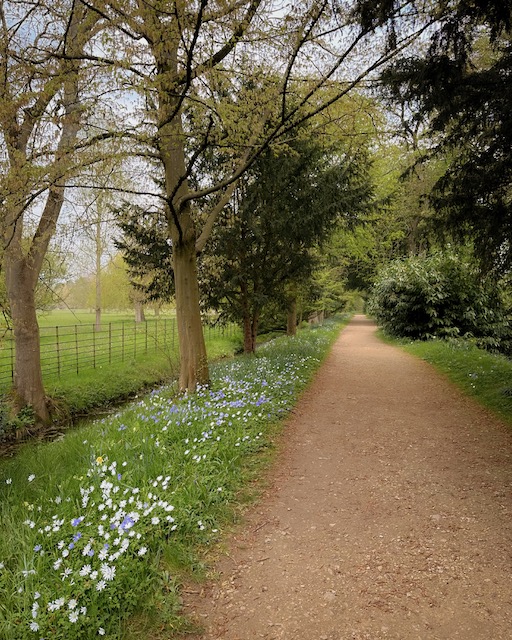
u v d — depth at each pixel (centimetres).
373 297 2192
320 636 252
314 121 884
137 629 255
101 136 655
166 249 1215
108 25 550
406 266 1898
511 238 658
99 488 385
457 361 1162
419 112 615
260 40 610
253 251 1257
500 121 598
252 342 1374
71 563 283
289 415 707
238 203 1222
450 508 400
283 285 1332
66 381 1387
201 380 809
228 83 630
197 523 355
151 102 652
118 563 281
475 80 562
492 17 494
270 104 686
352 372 1136
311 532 365
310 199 1153
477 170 626
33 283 1131
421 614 267
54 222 1031
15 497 423
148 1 495
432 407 771
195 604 279
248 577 306
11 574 280
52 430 1105
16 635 236
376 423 676
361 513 396
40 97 574
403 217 2105
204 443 495
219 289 1245
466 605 274
